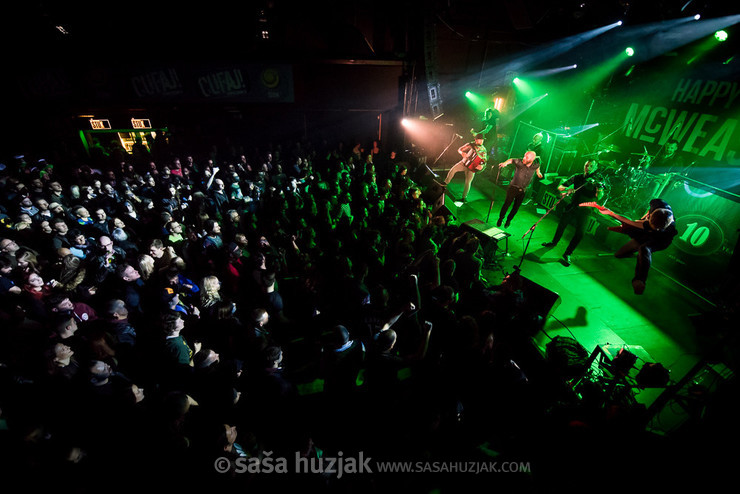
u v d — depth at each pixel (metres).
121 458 3.55
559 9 14.46
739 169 8.52
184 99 14.81
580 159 11.29
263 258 5.65
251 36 14.37
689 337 6.29
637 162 10.26
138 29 13.92
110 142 17.44
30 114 14.71
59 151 14.42
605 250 8.90
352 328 5.59
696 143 9.59
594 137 12.28
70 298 5.17
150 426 3.73
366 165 11.44
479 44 16.56
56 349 3.82
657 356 5.90
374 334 4.90
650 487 3.43
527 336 5.88
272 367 4.04
